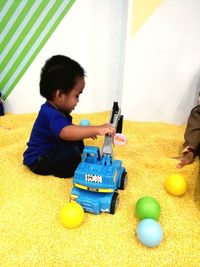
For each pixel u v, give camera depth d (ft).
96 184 2.94
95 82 6.01
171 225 3.02
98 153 3.20
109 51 5.70
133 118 5.91
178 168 4.01
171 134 5.33
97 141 4.88
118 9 5.29
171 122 5.92
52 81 3.29
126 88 5.61
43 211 3.13
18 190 3.46
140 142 4.93
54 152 3.69
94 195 3.11
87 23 5.45
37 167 3.73
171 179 3.47
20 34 5.54
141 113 5.85
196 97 5.59
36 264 2.53
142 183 3.69
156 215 2.94
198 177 3.84
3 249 2.65
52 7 5.31
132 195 3.45
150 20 5.00
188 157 4.17
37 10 5.32
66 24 5.47
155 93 5.64
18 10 5.32
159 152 4.61
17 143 4.70
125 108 5.81
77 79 3.33
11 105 6.21
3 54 5.72
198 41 5.10
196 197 3.49
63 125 3.29
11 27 5.47
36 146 3.74
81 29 5.51
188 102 5.66
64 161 3.62
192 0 4.79
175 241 2.81
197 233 2.93
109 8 5.30
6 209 3.14
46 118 3.45
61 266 2.52
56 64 3.33
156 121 5.93
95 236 2.83
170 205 3.31
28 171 3.90
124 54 5.37
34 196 3.36
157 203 3.02
